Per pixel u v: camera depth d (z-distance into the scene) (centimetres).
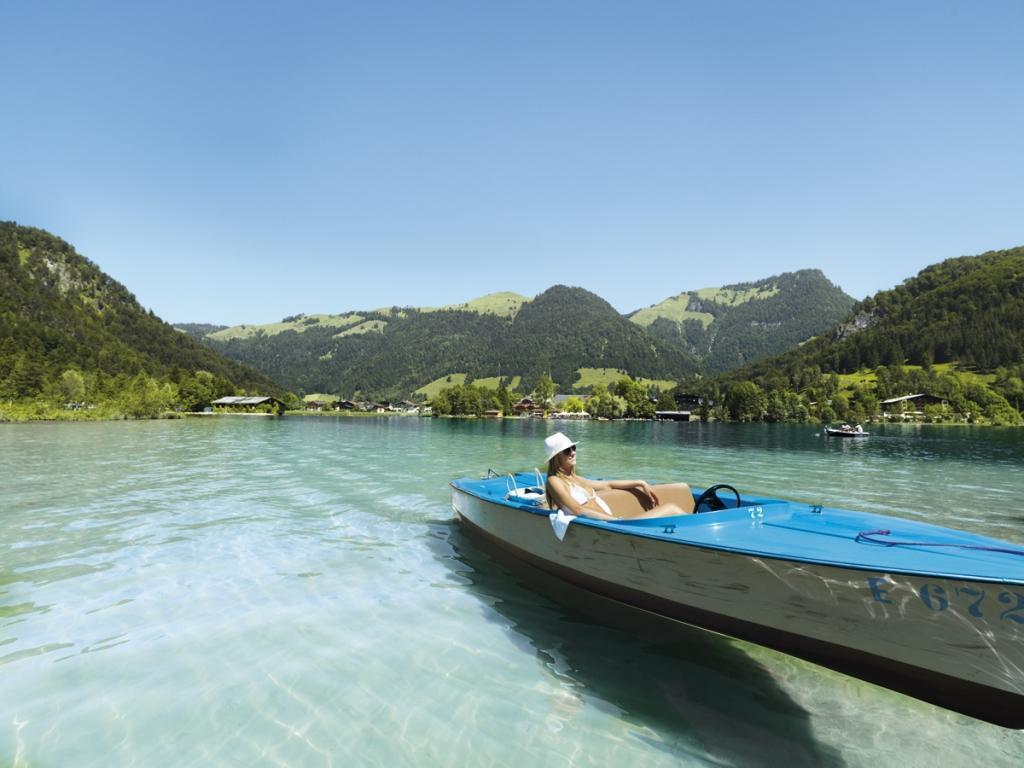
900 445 3941
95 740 368
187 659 481
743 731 403
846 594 427
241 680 447
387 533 929
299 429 5716
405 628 555
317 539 884
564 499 623
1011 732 410
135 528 947
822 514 620
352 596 637
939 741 397
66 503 1177
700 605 511
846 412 10675
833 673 492
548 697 438
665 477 1855
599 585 604
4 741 366
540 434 5216
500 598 640
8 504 1164
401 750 365
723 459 2619
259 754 357
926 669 412
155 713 400
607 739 386
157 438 3638
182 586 659
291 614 582
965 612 385
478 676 465
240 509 1120
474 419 13600
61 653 488
